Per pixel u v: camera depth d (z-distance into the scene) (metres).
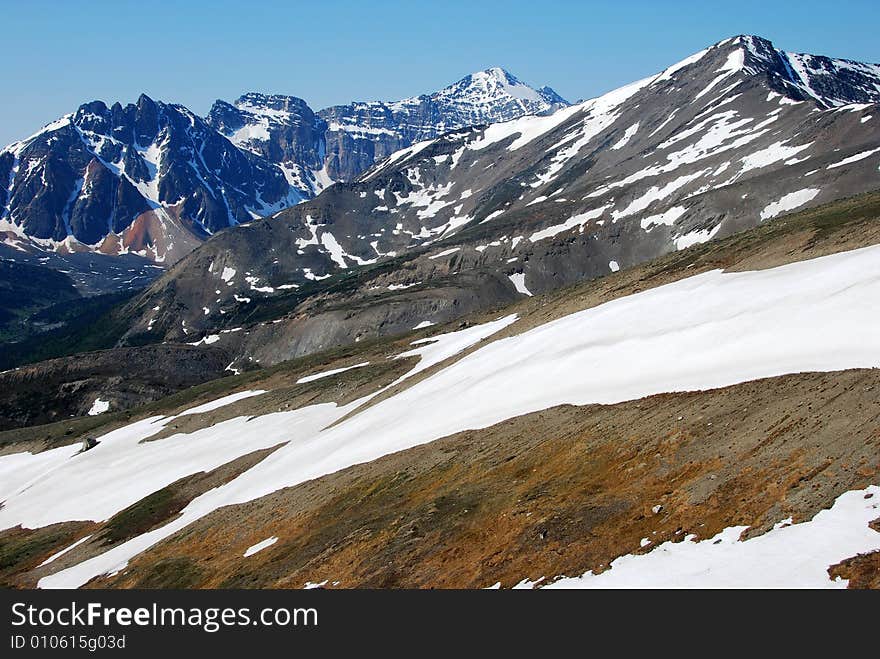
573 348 60.12
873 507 27.28
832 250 59.06
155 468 94.12
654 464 37.94
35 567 76.00
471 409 58.94
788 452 33.09
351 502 51.59
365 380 99.38
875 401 33.56
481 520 40.56
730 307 53.56
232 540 56.94
